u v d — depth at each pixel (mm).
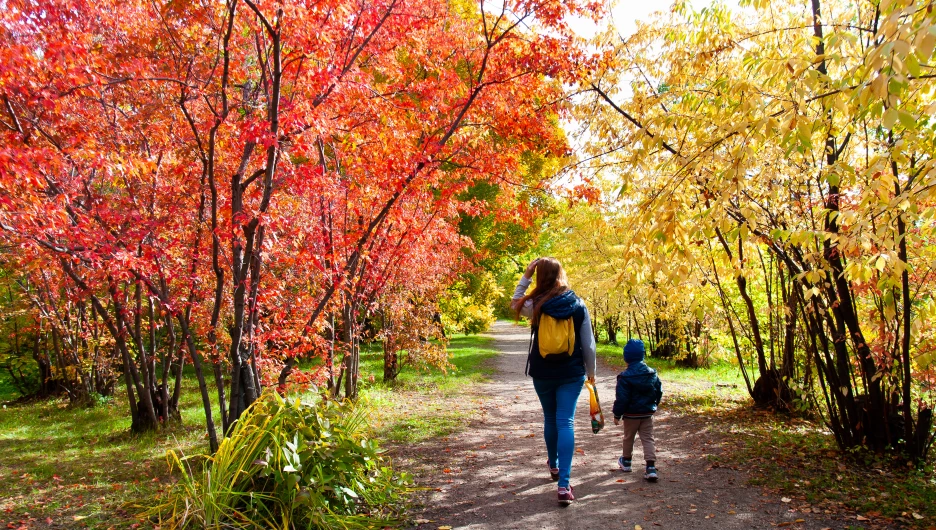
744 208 4227
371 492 4145
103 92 6738
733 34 5898
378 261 9047
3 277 15031
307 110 5133
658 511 4035
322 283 7586
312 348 6742
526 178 10961
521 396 11859
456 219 11344
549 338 4164
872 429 5434
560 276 4375
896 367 5215
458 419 8797
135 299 9898
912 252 4824
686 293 6801
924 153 4031
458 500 4379
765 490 4516
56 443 9430
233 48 6477
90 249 5395
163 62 6660
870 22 4961
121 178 7109
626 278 4906
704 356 13648
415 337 13172
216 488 3533
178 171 6523
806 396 7902
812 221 5398
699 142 4047
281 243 6406
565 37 6672
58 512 4547
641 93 6691
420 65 7734
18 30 5262
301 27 5207
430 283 12469
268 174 5316
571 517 3928
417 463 5738
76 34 5504
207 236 6902
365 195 7551
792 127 3398
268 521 3434
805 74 3629
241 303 5453
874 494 4359
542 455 5934
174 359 10945
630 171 4492
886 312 5008
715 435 6969
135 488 5277
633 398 5004
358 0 6473
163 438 9227
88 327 14430
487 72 7098
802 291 6465
